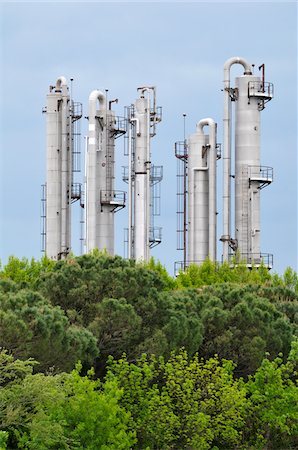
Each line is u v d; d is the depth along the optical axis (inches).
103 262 3102.9
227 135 4933.6
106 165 5068.9
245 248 4926.2
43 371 2642.7
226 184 4923.7
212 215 5059.1
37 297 2783.0
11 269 3727.9
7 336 2536.9
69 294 2987.2
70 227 4987.7
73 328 2765.7
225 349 3184.1
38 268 3725.4
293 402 2910.9
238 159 4960.6
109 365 2918.3
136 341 2977.4
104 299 2940.5
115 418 2513.5
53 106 4980.3
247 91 4953.3
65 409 2475.4
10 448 2432.3
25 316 2615.7
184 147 5251.0
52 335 2628.0
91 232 4916.3
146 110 5036.9
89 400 2487.7
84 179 4958.2
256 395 2891.2
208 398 2839.6
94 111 4958.2
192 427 2741.1
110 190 5073.8
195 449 2731.3
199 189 5132.9
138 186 4995.1
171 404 2765.7
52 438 2396.7
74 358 2701.8
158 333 2957.7
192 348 3068.4
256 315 3250.5
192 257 5113.2
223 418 2790.4
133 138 5032.0
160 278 3159.5
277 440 2992.1
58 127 4977.9
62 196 4950.8
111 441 2495.1
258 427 2960.1
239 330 3213.6
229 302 3363.7
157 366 2942.9
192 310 3221.0
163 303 3053.6
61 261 3129.9
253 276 4434.1
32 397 2396.7
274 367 2960.1
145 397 2733.8
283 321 3302.2
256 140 4958.2
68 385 2444.6
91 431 2466.8
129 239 4977.9
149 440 2709.2
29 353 2581.2
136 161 5009.8
